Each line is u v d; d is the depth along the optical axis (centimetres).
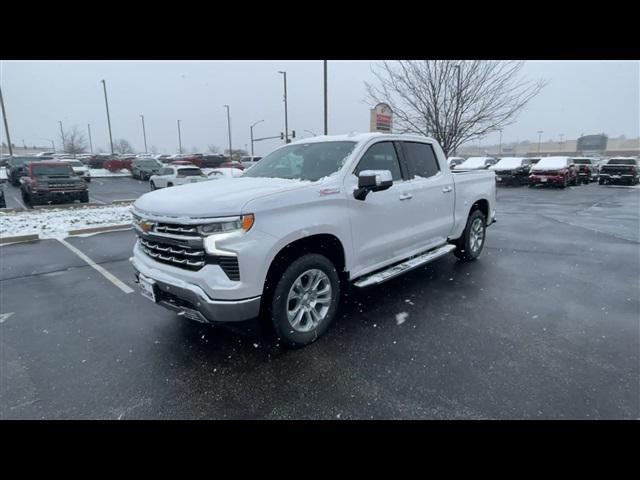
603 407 254
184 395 279
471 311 415
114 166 3928
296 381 292
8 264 637
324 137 457
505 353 325
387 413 255
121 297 480
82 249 745
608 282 508
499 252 682
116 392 284
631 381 282
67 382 296
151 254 334
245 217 286
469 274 548
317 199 335
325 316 353
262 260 293
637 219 1054
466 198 555
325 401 268
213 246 282
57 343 359
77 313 430
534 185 2181
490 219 632
